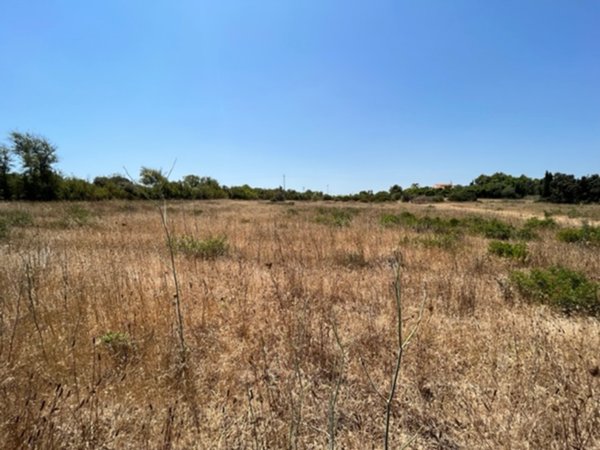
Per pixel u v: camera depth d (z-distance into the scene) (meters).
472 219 15.80
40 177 35.06
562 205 45.84
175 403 2.06
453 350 2.89
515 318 3.48
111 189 36.09
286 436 1.86
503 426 1.89
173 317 3.38
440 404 2.21
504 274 5.54
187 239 7.44
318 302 3.98
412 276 5.22
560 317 3.63
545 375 2.43
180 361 2.55
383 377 2.51
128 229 9.76
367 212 22.52
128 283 4.00
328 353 2.78
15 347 2.60
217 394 2.28
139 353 2.72
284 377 2.46
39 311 3.28
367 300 4.12
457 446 1.86
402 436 1.91
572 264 6.21
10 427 1.68
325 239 8.41
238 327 3.28
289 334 3.04
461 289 4.41
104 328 3.09
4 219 11.90
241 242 8.33
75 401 2.06
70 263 5.04
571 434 1.83
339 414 2.10
